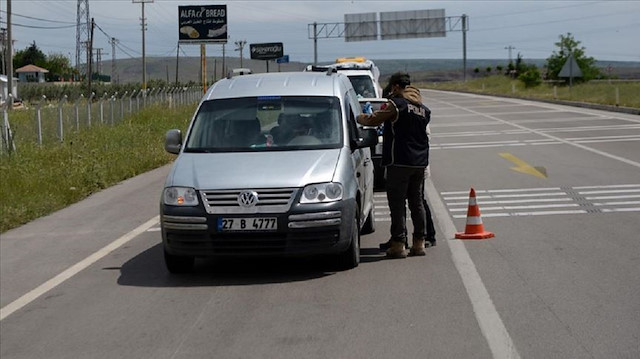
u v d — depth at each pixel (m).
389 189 13.33
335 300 10.97
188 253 12.08
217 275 12.78
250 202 11.77
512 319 9.77
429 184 22.66
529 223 16.30
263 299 11.18
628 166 24.88
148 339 9.63
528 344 8.83
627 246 13.73
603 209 17.56
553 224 16.08
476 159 28.69
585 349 8.60
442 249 14.05
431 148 33.38
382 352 8.75
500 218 17.02
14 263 14.61
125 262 14.16
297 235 11.80
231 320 10.24
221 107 14.15
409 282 11.79
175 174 12.55
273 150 13.16
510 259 13.06
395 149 13.13
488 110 60.47
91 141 33.28
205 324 10.12
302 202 11.84
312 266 13.12
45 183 22.83
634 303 10.29
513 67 132.25
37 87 108.94
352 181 12.63
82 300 11.68
